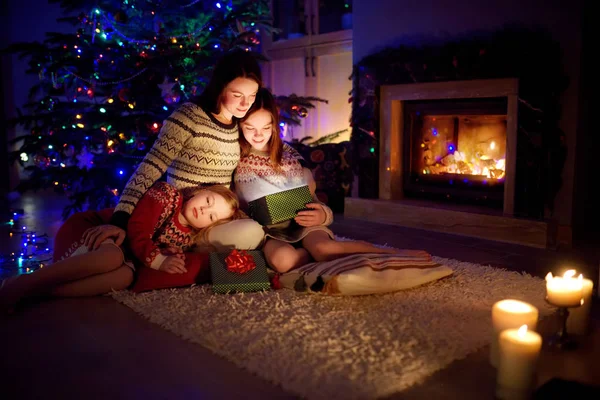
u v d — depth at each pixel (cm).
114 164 355
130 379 154
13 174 604
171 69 356
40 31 639
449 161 391
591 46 318
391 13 389
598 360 166
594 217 359
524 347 135
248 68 227
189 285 231
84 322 197
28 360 166
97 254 216
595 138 345
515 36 324
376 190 416
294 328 183
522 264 280
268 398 142
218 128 237
